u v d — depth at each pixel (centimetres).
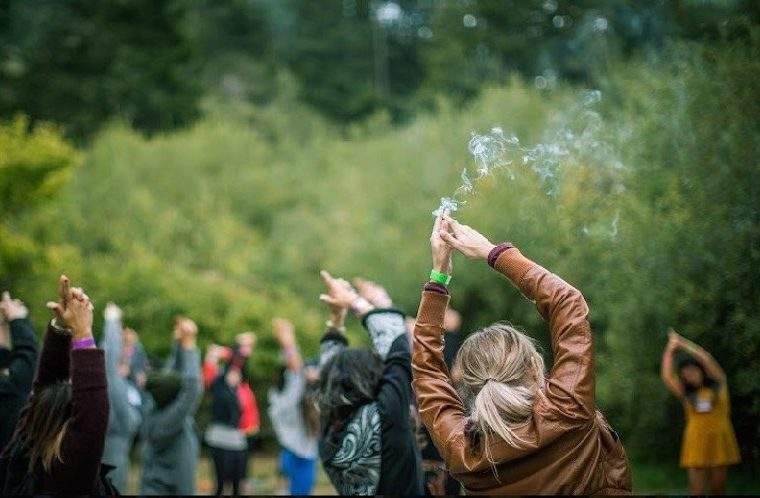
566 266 719
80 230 1541
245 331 1223
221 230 1662
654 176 638
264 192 1888
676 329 660
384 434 299
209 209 1791
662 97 630
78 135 2488
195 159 1955
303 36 3503
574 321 210
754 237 535
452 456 213
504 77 1992
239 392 853
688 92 598
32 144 1286
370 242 1329
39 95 2561
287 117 2536
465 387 229
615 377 762
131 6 2853
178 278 1270
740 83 543
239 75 3266
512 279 221
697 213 571
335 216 1512
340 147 1964
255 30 3584
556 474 203
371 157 1669
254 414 877
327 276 343
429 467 430
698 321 620
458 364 226
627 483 215
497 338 221
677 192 594
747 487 681
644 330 701
